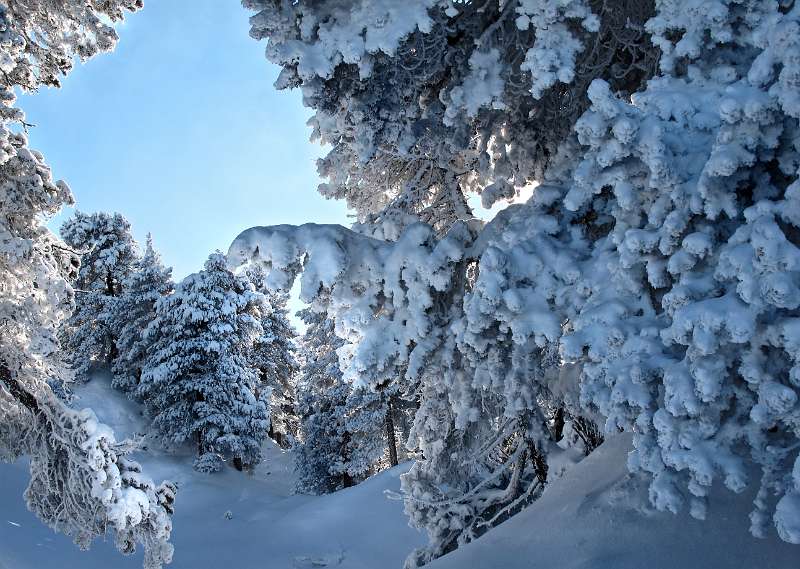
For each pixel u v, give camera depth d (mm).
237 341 38156
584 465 7609
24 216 11711
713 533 5438
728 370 3949
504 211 7422
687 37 4676
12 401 11703
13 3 11594
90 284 46188
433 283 7062
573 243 6227
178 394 36656
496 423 9008
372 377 7297
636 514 6047
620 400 4309
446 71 7660
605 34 7078
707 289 4055
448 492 9391
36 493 11734
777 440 4023
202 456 35438
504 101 7371
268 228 7023
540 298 5852
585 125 4395
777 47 3746
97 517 11242
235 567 22172
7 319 11305
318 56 6570
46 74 12375
